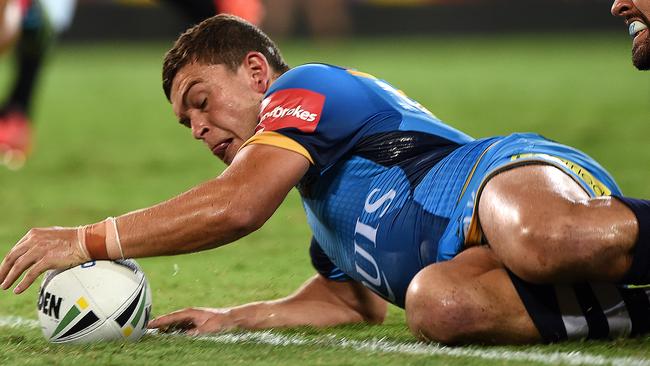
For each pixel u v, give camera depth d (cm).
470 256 911
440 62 6109
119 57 6825
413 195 978
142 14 7712
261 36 1080
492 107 3925
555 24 8188
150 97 4675
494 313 884
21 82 2781
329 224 1037
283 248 1627
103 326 953
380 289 1026
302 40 7588
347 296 1127
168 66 1066
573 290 902
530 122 3412
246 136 1061
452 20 8131
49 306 956
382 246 990
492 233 888
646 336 927
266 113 994
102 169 2655
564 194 878
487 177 915
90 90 5034
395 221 980
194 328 1062
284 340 1002
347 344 970
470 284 888
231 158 1071
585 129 3200
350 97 1015
